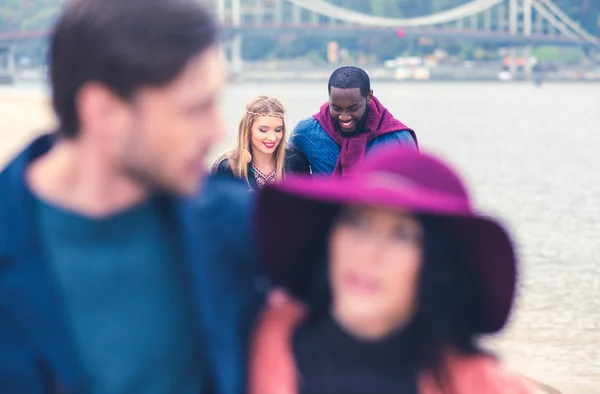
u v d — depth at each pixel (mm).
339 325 1896
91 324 1809
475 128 47000
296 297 2029
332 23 129000
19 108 39469
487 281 1897
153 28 1669
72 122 1741
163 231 1837
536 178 24609
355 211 1848
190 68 1686
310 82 117375
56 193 1791
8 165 1839
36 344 1777
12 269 1772
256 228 1934
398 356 1884
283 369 1914
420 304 1846
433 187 1812
